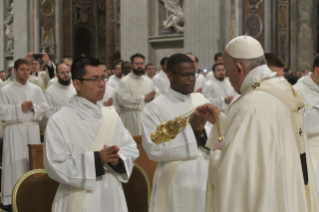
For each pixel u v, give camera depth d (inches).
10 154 222.5
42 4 695.7
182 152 129.3
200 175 131.6
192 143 130.0
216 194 86.6
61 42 724.0
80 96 113.3
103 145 111.2
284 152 84.6
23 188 122.1
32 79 297.6
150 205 135.5
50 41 707.4
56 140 106.4
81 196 105.7
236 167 83.8
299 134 91.0
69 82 255.3
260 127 84.7
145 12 525.3
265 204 80.9
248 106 87.0
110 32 708.0
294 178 85.0
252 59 92.7
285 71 483.2
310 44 488.7
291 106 88.7
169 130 115.0
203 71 428.8
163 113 136.3
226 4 454.9
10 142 222.1
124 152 115.0
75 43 777.6
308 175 93.0
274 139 84.2
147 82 297.6
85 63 111.3
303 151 92.0
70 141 108.0
